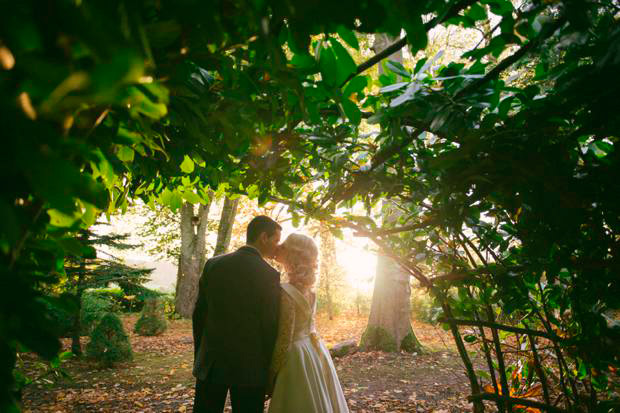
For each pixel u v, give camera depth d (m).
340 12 0.43
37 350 0.38
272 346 2.24
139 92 0.44
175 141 1.21
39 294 0.45
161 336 10.08
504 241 1.38
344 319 13.73
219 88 1.03
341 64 0.73
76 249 0.59
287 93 0.84
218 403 2.25
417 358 6.90
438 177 1.19
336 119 1.11
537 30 0.77
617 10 0.77
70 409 4.64
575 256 1.25
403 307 7.55
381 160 1.23
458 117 1.01
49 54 0.32
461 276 1.43
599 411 1.17
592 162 1.04
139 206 14.44
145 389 5.36
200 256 14.42
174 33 0.42
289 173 1.43
